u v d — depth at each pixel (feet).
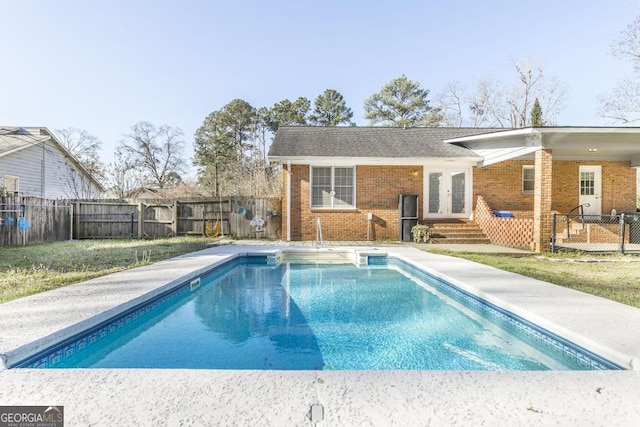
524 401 7.06
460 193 42.06
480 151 40.19
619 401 7.09
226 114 124.47
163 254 28.76
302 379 7.90
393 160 39.24
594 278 19.49
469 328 14.69
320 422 6.26
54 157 66.44
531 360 11.60
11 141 58.18
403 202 39.70
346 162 39.83
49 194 64.80
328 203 41.19
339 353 12.14
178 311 17.13
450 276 19.44
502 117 116.26
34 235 38.50
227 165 123.24
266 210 43.39
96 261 25.17
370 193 40.98
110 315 12.75
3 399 7.07
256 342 13.10
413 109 119.96
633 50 69.26
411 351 12.34
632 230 37.76
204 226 45.09
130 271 20.53
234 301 18.88
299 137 43.96
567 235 37.29
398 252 30.17
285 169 40.73
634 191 43.21
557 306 13.47
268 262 30.48
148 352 12.14
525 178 42.24
